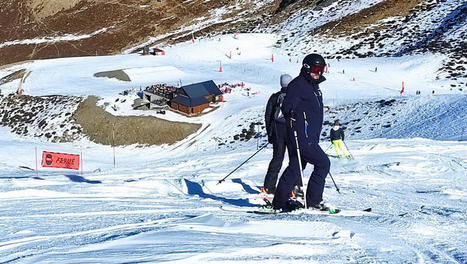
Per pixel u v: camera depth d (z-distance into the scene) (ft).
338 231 21.45
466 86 181.98
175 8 344.49
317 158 27.61
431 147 75.31
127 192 38.55
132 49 315.37
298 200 29.25
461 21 239.50
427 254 18.99
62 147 176.24
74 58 261.03
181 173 71.05
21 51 331.98
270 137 34.91
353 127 145.69
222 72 225.76
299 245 18.39
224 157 90.02
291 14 296.92
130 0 356.79
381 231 23.00
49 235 21.11
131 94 198.29
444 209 32.94
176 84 210.38
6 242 19.72
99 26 341.41
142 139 174.09
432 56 209.97
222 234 20.13
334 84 192.44
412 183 49.01
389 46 235.81
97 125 182.70
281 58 240.94
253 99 190.19
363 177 52.75
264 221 22.90
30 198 34.40
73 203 32.01
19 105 208.44
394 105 154.51
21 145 174.19
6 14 361.30
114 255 16.02
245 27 300.20
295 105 26.96
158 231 20.35
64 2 360.28
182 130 172.96
